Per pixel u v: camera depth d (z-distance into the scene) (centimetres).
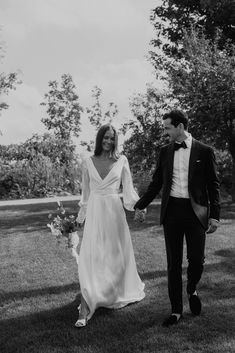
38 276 620
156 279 578
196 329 413
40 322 452
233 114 1317
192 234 434
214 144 1439
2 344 404
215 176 441
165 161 447
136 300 497
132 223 1029
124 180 514
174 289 439
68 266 665
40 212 1361
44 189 2391
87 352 380
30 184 2373
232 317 438
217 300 486
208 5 1717
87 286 459
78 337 411
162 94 1434
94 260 479
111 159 502
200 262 434
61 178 2453
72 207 1461
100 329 427
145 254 715
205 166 441
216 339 390
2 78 2545
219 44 1719
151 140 1428
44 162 2403
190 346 380
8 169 2373
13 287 574
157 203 1498
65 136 3416
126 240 508
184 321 433
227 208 1278
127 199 512
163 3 2022
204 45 1391
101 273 477
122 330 422
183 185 435
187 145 440
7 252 788
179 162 438
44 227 1041
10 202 2034
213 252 709
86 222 496
